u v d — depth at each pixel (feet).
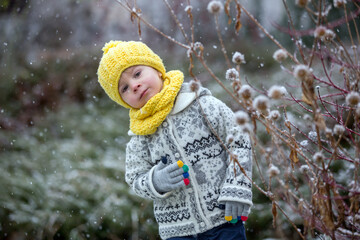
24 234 9.99
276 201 4.21
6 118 17.35
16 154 13.79
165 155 5.51
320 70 8.05
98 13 22.00
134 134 5.88
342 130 3.93
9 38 18.72
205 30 21.17
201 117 5.45
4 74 18.63
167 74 5.80
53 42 21.39
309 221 4.11
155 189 5.32
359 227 4.90
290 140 4.59
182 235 5.51
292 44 18.26
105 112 18.13
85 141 15.05
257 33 19.77
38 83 19.84
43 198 10.80
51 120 17.31
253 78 17.06
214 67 19.24
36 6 20.22
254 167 9.92
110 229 10.03
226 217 5.07
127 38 21.72
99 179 11.57
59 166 12.64
